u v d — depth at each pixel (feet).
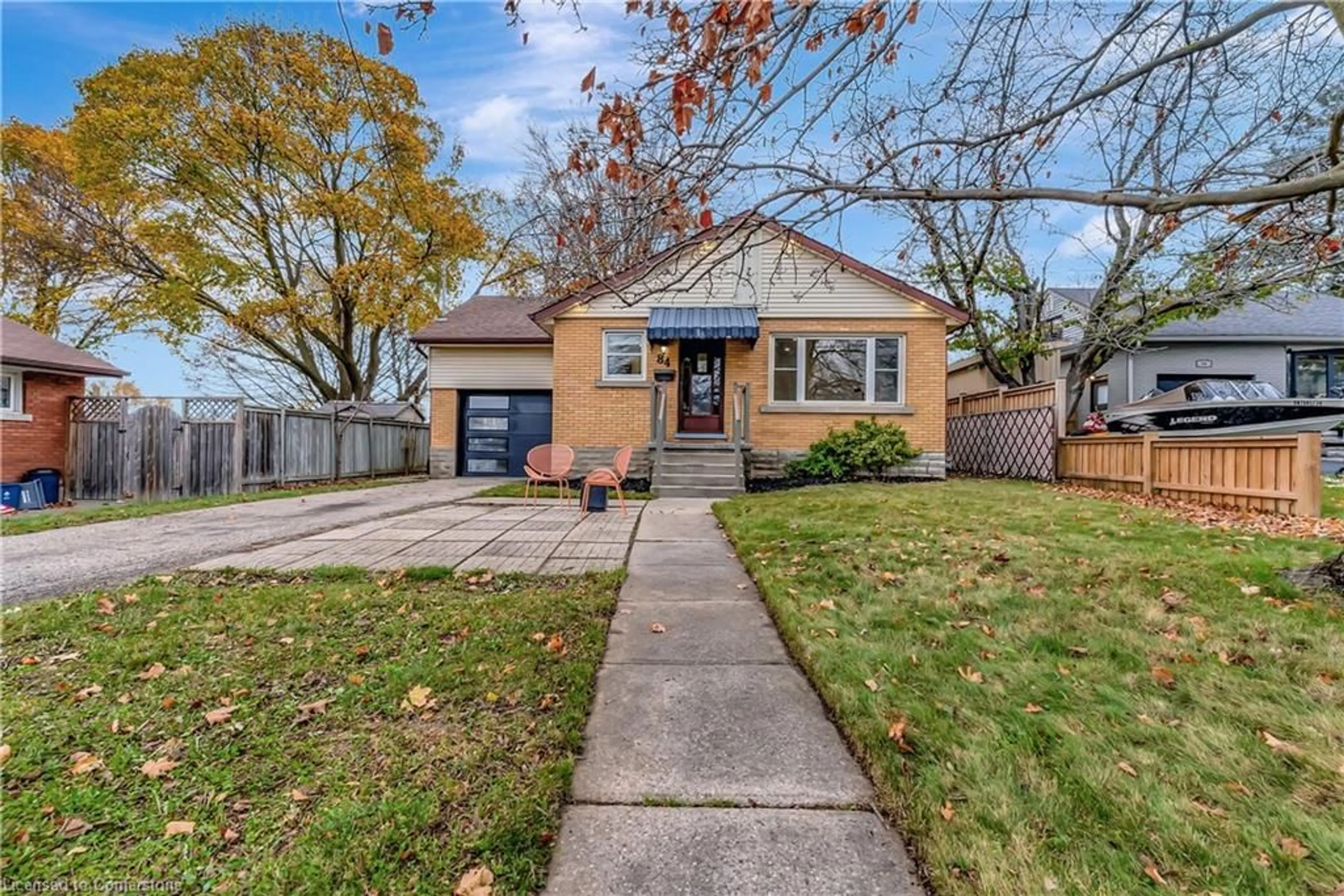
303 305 58.39
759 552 17.21
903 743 7.29
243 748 7.28
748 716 8.32
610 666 9.99
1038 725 7.63
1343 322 50.93
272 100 52.31
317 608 12.33
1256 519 20.45
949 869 5.35
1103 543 17.07
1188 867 5.33
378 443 54.65
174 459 35.29
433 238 57.52
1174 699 8.32
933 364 36.86
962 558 15.78
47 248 57.06
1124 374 51.72
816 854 5.65
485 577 14.94
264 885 5.20
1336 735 7.34
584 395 38.40
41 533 21.38
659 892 5.20
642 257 13.58
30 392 37.24
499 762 7.04
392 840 5.72
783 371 38.09
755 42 8.79
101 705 8.29
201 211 53.06
